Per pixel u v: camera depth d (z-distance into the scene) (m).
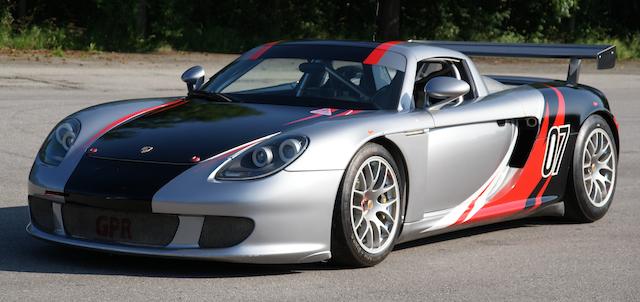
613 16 49.03
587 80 27.44
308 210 6.04
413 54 7.53
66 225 6.20
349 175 6.24
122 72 23.55
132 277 5.98
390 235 6.66
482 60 35.50
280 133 6.26
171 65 26.88
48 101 16.41
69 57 27.48
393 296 5.79
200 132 6.37
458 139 7.26
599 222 8.72
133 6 33.16
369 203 6.50
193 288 5.77
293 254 6.04
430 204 7.09
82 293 5.57
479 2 44.41
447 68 7.77
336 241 6.28
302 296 5.69
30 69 22.66
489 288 6.10
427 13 42.62
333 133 6.24
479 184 7.58
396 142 6.62
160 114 6.84
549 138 8.21
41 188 6.23
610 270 6.75
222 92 7.39
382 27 40.31
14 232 7.25
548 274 6.56
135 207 5.88
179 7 35.00
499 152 7.75
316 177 6.05
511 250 7.34
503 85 8.55
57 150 6.51
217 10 38.44
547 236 7.98
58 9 35.25
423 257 6.96
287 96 7.14
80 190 6.04
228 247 5.90
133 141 6.35
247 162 6.01
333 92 7.11
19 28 31.33
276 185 5.91
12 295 5.48
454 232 8.02
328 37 40.12
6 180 9.54
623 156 13.02
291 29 39.66
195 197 5.82
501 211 7.80
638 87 25.36
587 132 8.59
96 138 6.50
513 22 45.44
